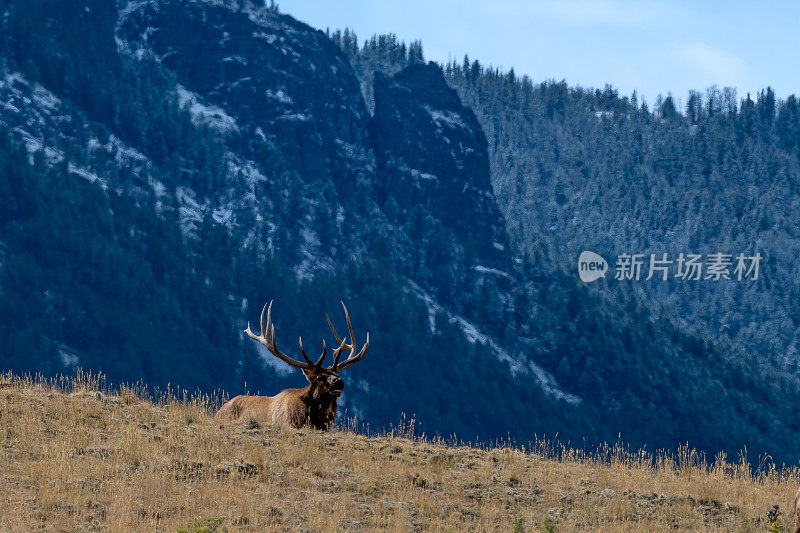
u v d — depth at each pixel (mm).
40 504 41250
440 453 57875
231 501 43844
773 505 50625
